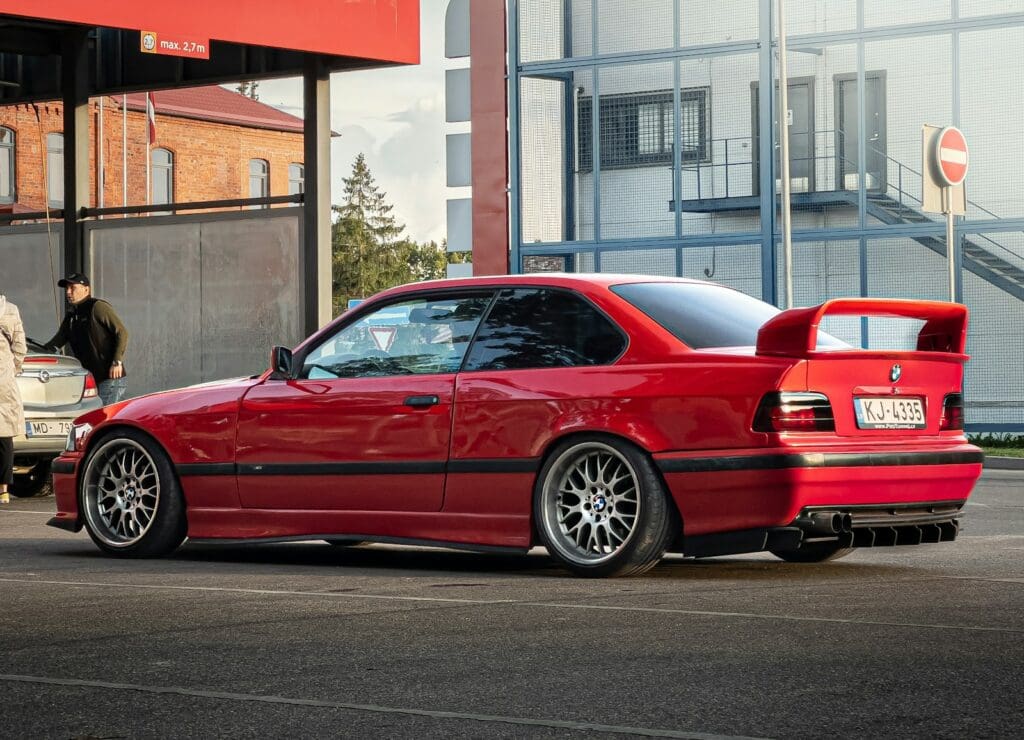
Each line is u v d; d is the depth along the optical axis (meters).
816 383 6.84
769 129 24.64
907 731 3.88
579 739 3.83
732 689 4.41
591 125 26.69
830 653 4.96
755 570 7.50
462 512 7.48
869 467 6.88
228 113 58.81
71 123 18.28
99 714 4.18
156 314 17.75
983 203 23.58
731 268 25.70
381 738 3.87
